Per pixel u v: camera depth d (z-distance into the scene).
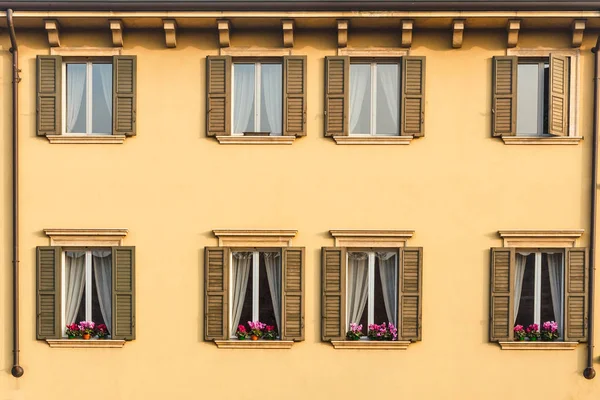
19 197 13.59
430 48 13.62
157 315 13.51
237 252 13.71
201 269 13.52
